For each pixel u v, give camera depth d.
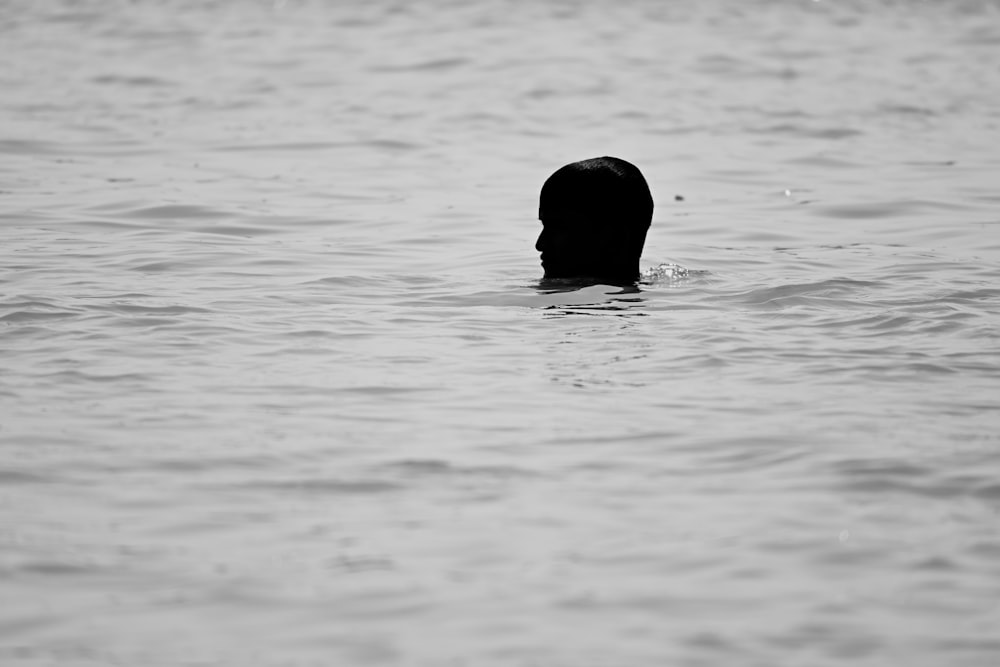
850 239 42.91
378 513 20.33
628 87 76.38
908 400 25.52
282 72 80.50
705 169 56.09
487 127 65.44
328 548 19.11
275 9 105.31
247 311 32.28
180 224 44.12
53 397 25.52
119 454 22.58
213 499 20.78
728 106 71.25
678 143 61.97
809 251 40.91
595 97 73.44
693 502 20.75
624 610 17.34
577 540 19.39
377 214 46.47
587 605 17.48
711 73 81.31
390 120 66.69
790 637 16.69
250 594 17.77
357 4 107.00
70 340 29.41
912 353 28.69
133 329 30.38
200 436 23.48
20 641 16.58
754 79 79.56
